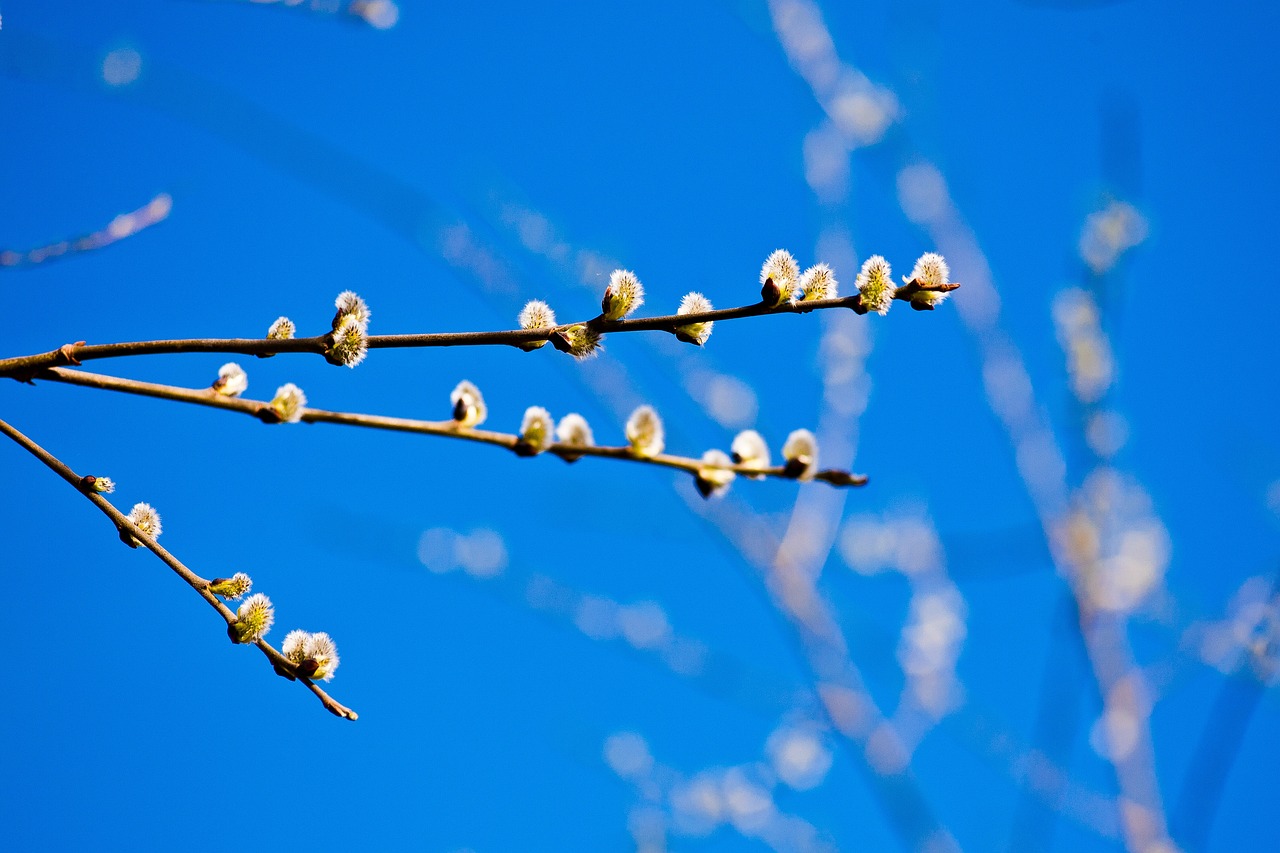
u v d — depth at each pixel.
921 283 2.13
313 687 2.13
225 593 2.14
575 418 2.15
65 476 2.14
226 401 2.11
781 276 2.12
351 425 2.12
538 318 2.14
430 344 2.13
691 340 2.14
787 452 2.14
